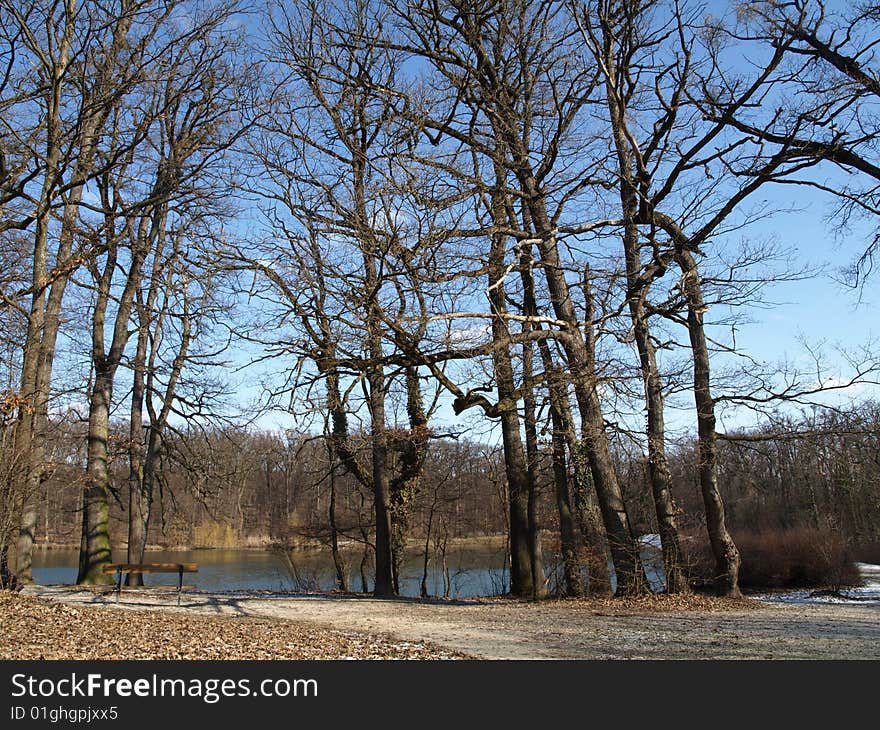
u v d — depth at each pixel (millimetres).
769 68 13484
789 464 28328
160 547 39594
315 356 12344
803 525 26984
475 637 10570
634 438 15414
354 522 27562
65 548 39969
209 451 22375
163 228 21000
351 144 16266
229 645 8766
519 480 19797
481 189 14688
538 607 15047
